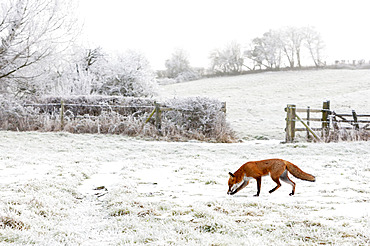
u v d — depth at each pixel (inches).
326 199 255.8
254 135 876.6
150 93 1228.5
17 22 782.5
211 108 739.4
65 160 470.9
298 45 3435.0
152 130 728.3
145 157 514.3
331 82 2102.6
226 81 2628.0
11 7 759.7
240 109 1441.9
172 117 773.3
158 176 363.3
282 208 230.2
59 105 815.7
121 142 653.9
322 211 220.2
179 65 3629.4
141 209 225.6
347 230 176.7
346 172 369.4
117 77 1162.0
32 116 768.9
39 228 190.2
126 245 162.2
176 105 747.4
